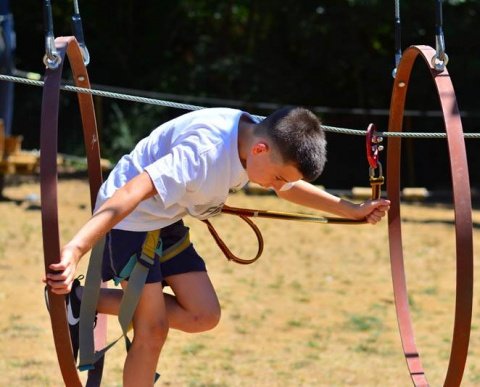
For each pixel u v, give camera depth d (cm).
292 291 1501
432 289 1537
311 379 1021
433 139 3612
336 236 2061
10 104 2416
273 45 3738
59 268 473
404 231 2161
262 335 1219
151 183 536
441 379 1024
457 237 540
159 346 594
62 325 526
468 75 3416
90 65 3847
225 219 2242
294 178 560
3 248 1744
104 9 3834
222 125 569
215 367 1060
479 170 3553
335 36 3462
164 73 3784
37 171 2492
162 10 3872
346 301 1441
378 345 1183
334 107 3731
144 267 585
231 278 1584
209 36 3878
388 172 746
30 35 3866
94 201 713
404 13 3325
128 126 3547
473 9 3391
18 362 1047
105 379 996
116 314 631
